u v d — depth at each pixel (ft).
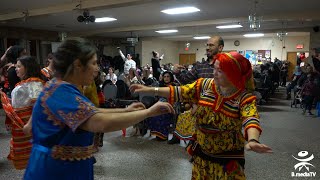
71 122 3.36
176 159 11.73
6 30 36.73
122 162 11.34
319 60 22.21
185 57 66.03
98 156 12.04
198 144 5.02
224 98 4.54
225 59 4.36
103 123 3.31
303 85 23.41
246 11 25.66
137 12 26.27
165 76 14.02
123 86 16.93
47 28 39.06
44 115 3.56
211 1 21.34
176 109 13.61
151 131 14.80
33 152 3.76
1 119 19.42
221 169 4.66
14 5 23.89
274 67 34.63
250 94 4.48
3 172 10.15
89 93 8.11
